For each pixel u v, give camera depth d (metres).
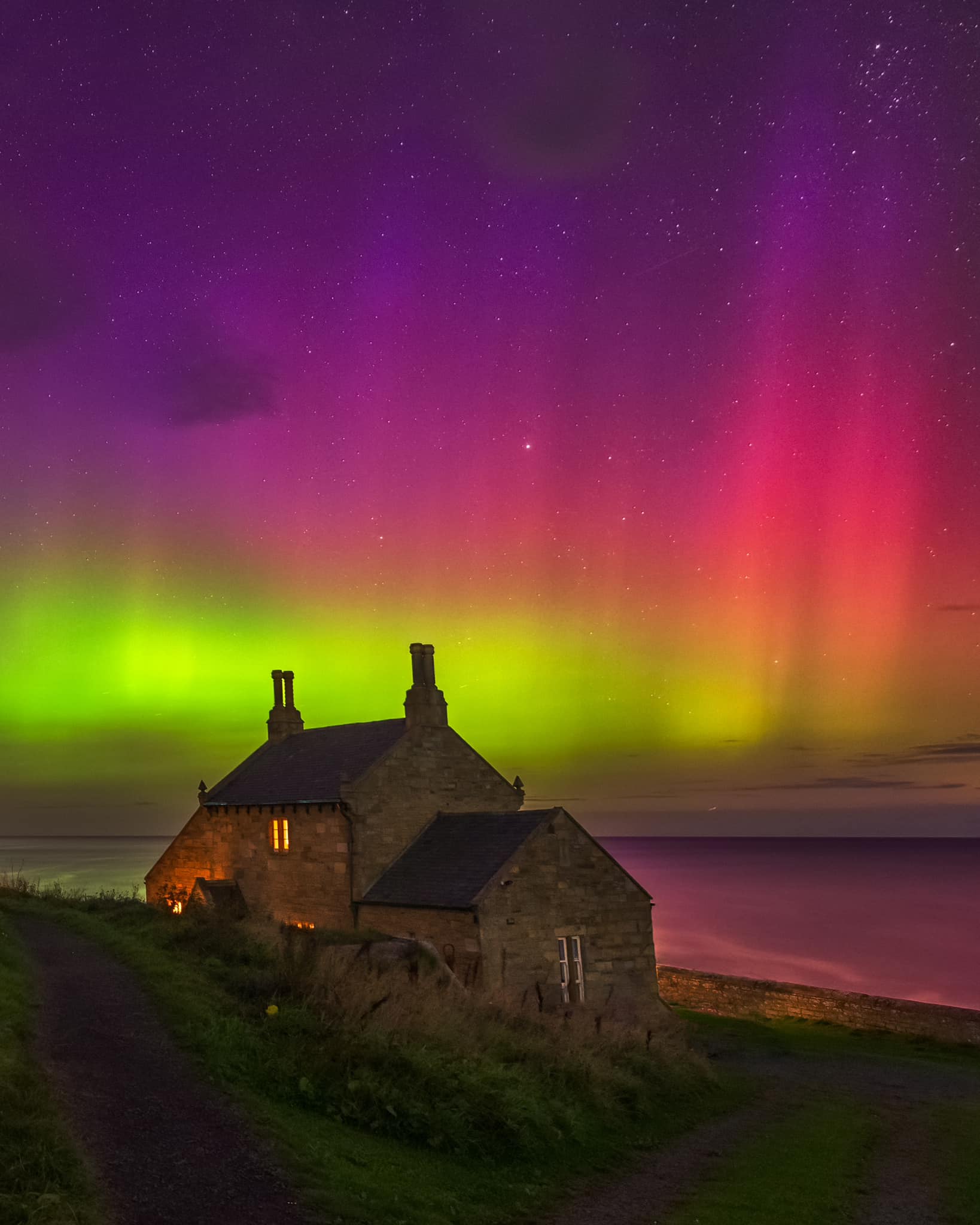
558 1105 17.83
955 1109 26.39
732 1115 23.02
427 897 34.41
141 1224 9.99
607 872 35.59
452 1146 14.84
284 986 20.02
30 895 39.59
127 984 20.73
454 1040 18.91
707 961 95.88
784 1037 41.34
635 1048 25.31
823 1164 18.33
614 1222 13.41
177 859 48.06
